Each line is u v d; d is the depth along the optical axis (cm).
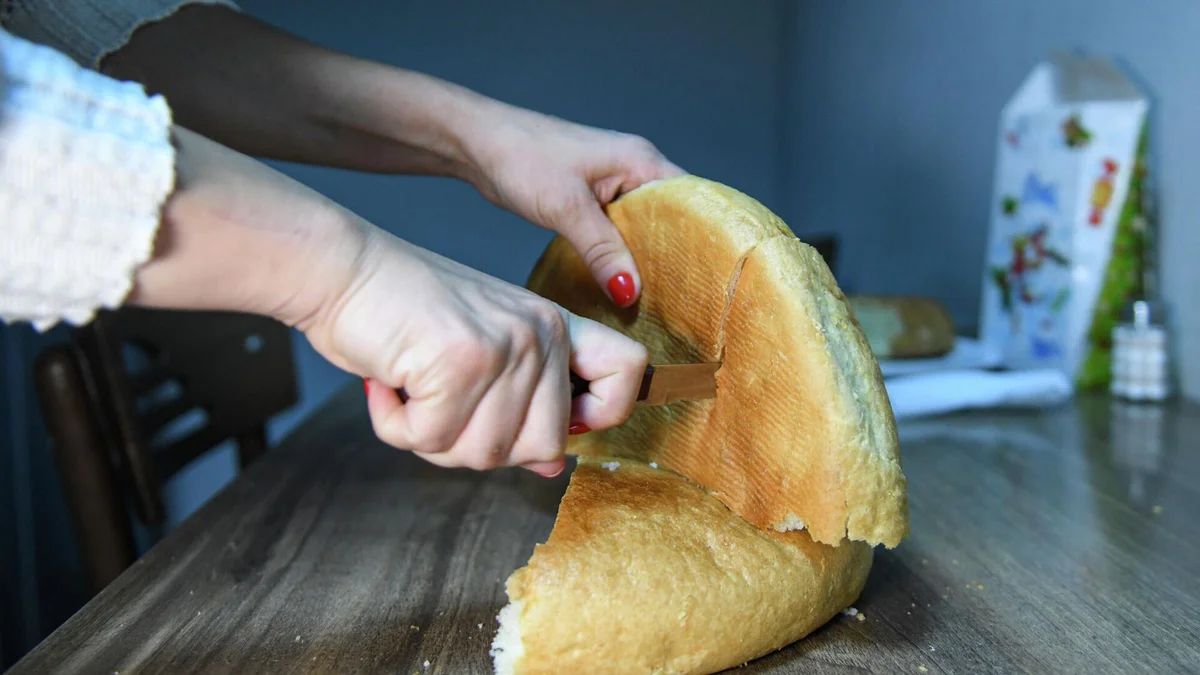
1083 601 52
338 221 38
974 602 53
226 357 99
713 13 167
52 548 139
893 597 53
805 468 46
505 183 65
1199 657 47
